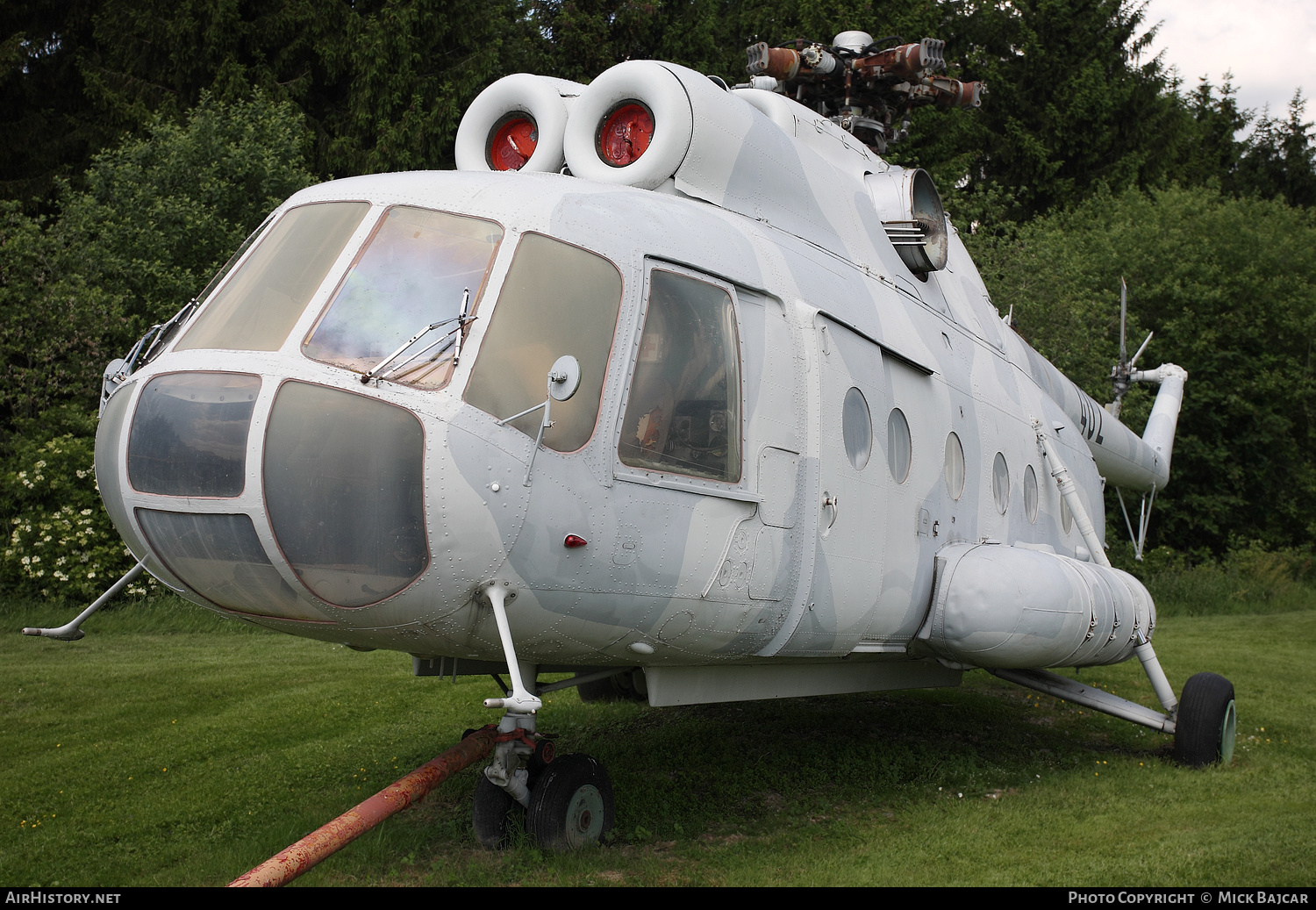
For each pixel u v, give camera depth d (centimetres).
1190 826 450
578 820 400
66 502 1112
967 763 587
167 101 1705
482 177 393
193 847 414
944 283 667
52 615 1019
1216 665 983
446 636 354
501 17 2105
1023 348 776
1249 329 2144
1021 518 664
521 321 352
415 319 346
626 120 471
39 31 1805
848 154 605
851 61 692
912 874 381
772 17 2464
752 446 406
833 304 478
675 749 600
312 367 331
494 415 335
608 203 400
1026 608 508
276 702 684
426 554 329
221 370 335
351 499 323
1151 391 2092
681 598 383
